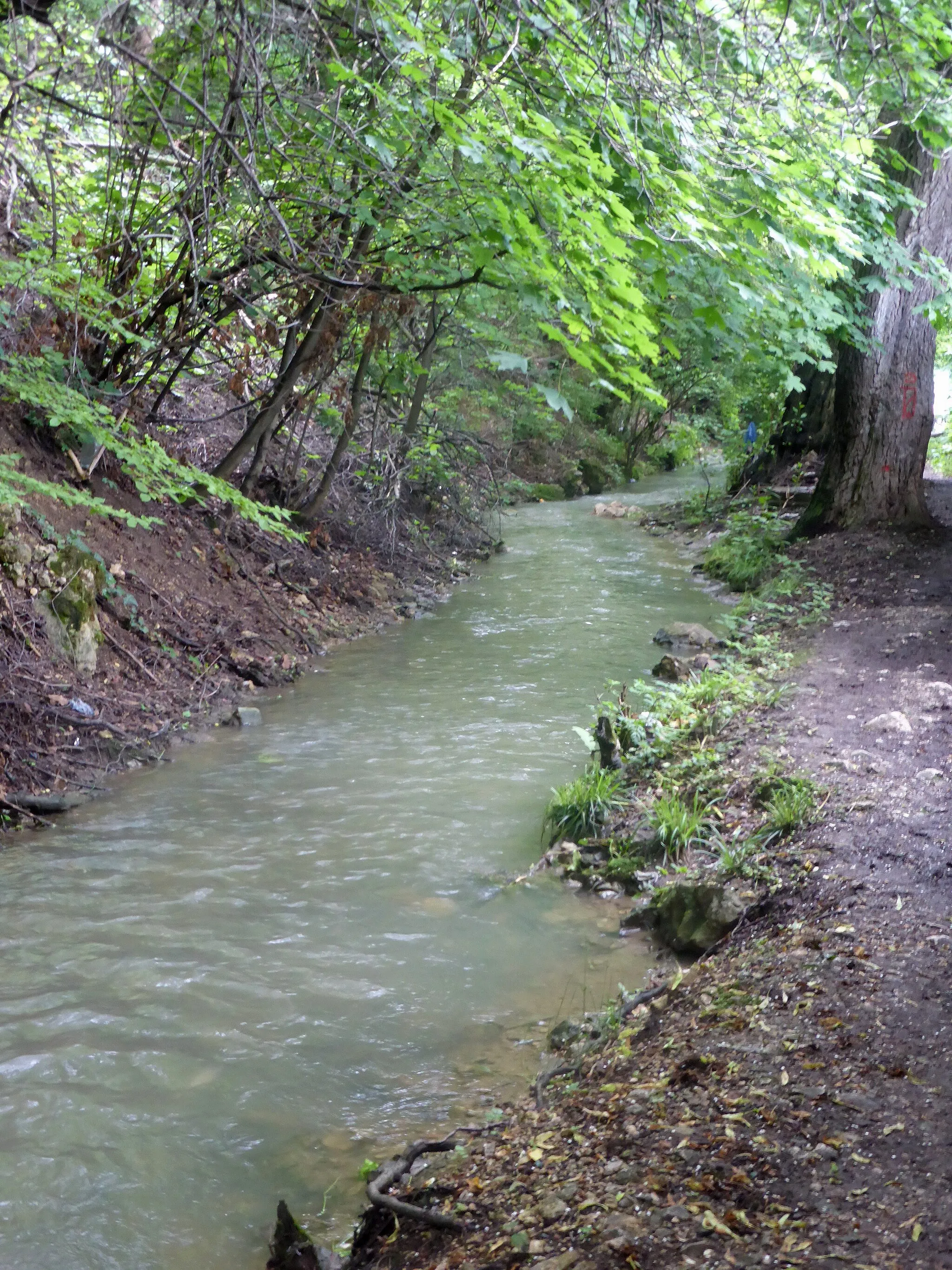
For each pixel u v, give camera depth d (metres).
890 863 5.38
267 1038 4.64
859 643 10.22
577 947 5.54
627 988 5.07
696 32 6.24
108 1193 3.68
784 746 7.32
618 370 5.27
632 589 15.58
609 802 7.04
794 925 4.98
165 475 9.66
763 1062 3.80
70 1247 3.42
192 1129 4.02
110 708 8.58
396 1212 3.31
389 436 16.53
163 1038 4.62
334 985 5.10
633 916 5.76
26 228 7.73
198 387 14.36
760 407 21.83
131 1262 3.37
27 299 8.74
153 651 9.64
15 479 7.45
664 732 8.02
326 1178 3.76
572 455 32.28
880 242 11.78
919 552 13.88
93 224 9.05
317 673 10.89
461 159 6.05
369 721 9.28
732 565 15.75
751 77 6.79
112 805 7.41
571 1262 2.86
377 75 6.30
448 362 19.00
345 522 15.54
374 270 9.12
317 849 6.68
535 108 5.67
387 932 5.64
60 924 5.66
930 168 13.72
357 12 5.30
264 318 9.38
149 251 9.39
